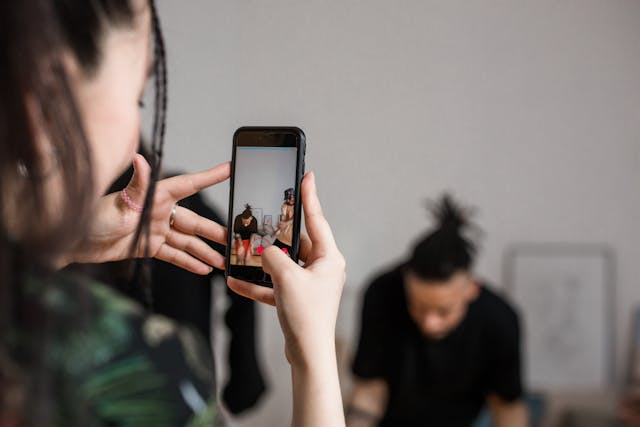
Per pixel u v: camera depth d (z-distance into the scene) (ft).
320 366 1.86
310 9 10.30
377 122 10.75
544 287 11.29
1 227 1.21
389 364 7.64
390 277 7.74
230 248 2.37
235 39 9.82
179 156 9.17
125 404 1.21
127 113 1.49
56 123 1.26
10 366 1.15
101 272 2.21
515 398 7.72
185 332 1.35
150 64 1.64
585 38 11.15
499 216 11.25
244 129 2.42
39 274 1.23
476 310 7.43
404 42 10.73
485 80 11.03
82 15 1.36
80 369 1.20
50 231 1.26
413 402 7.76
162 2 8.84
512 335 7.51
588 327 11.32
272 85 10.25
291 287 1.90
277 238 2.35
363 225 10.96
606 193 11.31
